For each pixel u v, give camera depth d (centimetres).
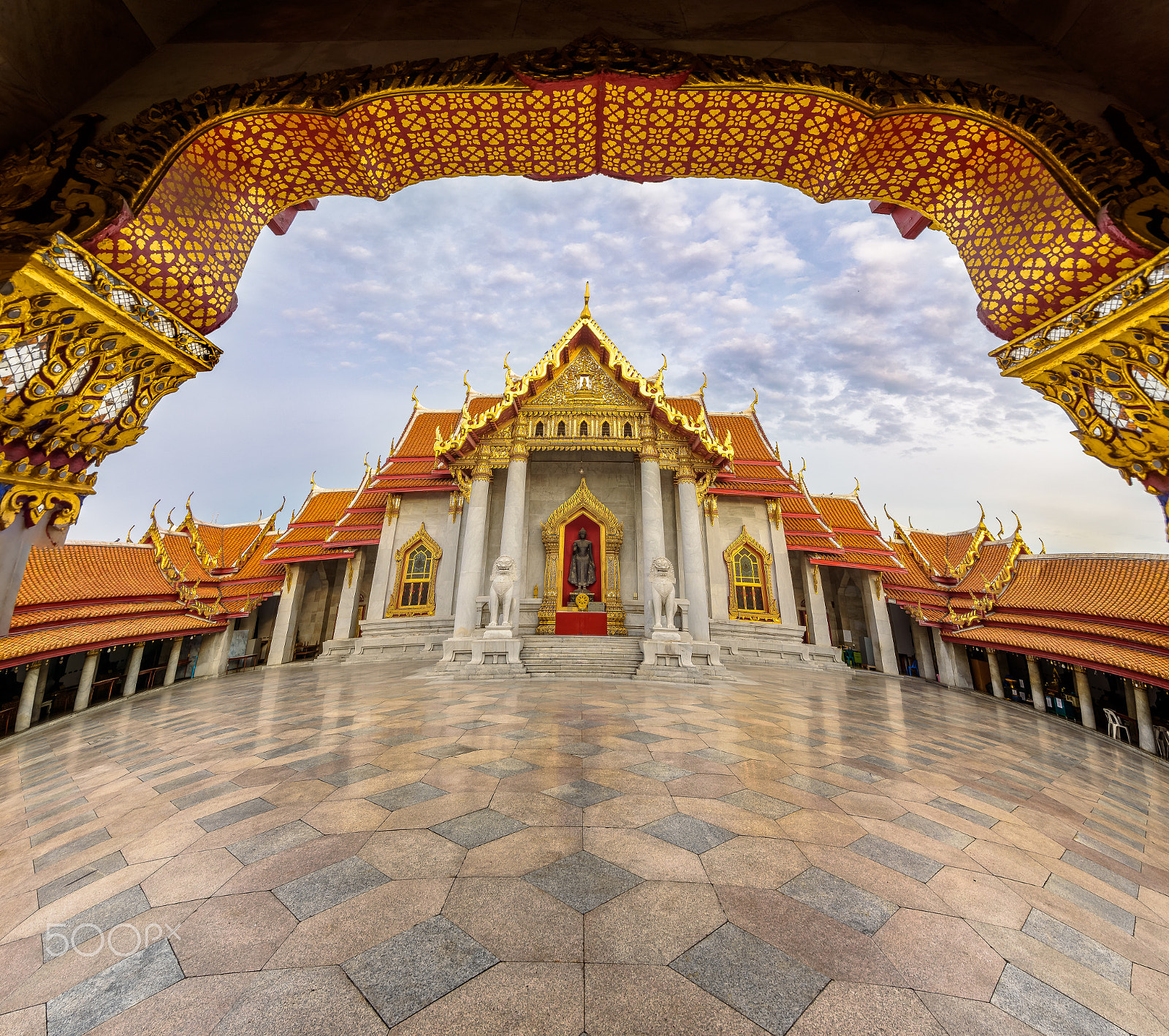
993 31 434
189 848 378
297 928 278
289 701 1100
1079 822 524
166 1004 229
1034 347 444
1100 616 1555
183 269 442
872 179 496
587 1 446
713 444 1817
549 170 521
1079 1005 242
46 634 1438
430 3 446
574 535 2170
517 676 1479
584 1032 210
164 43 430
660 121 455
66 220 348
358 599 2728
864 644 3062
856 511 2984
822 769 588
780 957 258
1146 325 354
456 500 2442
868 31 435
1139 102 391
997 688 1959
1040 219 421
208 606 2484
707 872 338
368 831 394
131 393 454
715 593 2362
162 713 1151
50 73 373
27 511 420
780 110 438
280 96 409
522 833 390
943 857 385
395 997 228
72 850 404
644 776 526
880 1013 226
